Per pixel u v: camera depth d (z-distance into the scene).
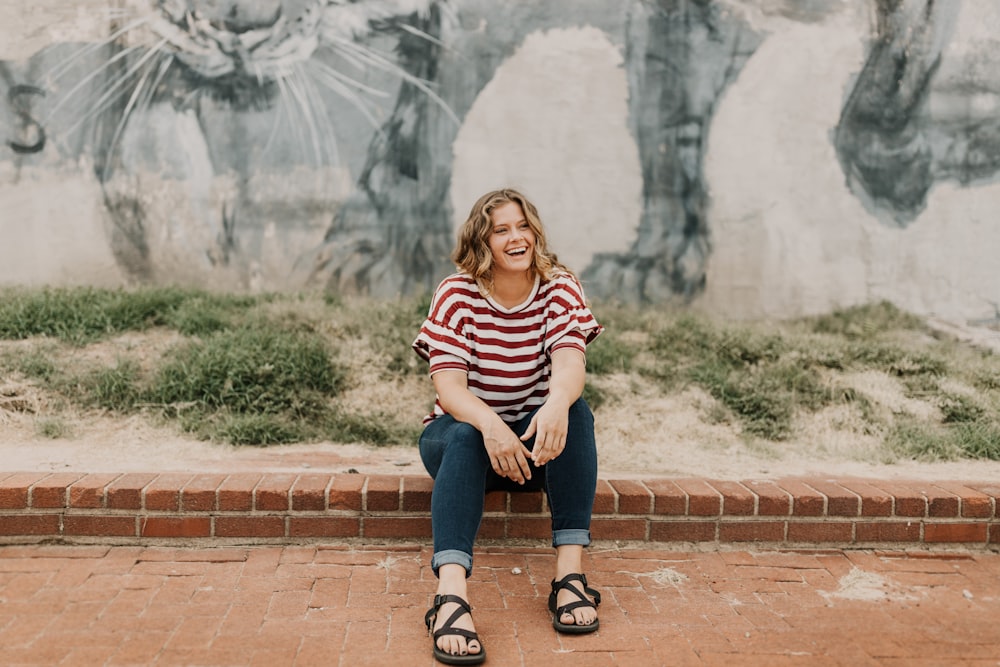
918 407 4.45
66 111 5.21
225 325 4.79
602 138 5.47
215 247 5.32
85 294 4.94
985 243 5.52
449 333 2.70
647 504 3.14
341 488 3.05
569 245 5.48
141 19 5.25
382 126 5.38
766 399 4.36
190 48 5.28
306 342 4.49
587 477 2.62
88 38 5.21
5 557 2.85
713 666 2.31
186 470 3.35
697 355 4.90
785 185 5.50
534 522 3.13
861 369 4.82
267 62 5.32
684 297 5.50
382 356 4.58
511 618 2.57
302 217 5.35
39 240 5.21
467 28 5.41
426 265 5.41
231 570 2.82
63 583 2.67
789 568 3.02
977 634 2.54
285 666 2.23
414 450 3.78
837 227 5.52
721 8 5.47
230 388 4.06
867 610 2.70
